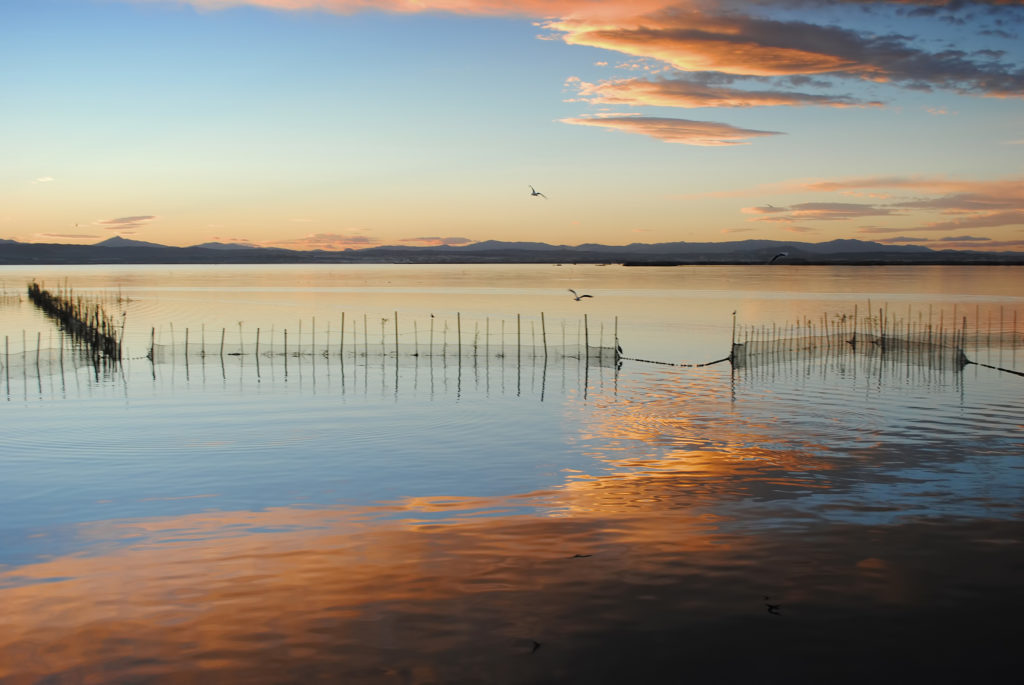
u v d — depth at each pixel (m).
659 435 30.92
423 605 13.15
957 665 11.31
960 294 158.50
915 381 45.53
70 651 11.71
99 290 172.12
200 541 17.33
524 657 11.41
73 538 17.89
